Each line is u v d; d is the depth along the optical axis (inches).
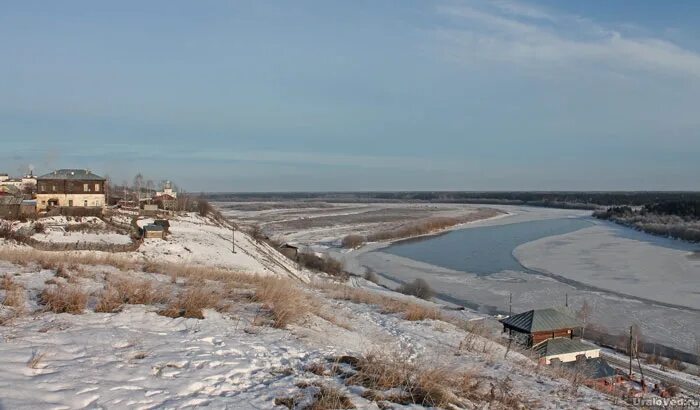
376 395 253.0
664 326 1694.1
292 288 617.9
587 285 2333.9
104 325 323.3
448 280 2522.1
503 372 406.0
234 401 225.5
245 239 2578.7
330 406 230.4
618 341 1501.0
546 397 334.6
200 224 2743.6
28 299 371.6
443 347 491.2
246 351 311.4
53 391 205.8
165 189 3580.2
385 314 669.3
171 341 309.6
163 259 1616.6
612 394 413.7
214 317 391.2
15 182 3262.8
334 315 548.1
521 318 1020.5
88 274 539.5
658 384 941.8
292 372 281.0
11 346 254.7
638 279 2465.6
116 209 2628.0
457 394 284.5
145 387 227.9
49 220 1980.8
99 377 230.5
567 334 1003.9
